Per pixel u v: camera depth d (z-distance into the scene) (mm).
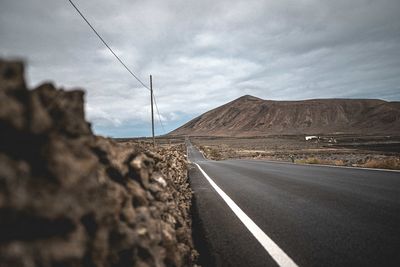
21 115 1325
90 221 1691
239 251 3760
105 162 2322
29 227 1241
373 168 14109
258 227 4840
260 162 26234
